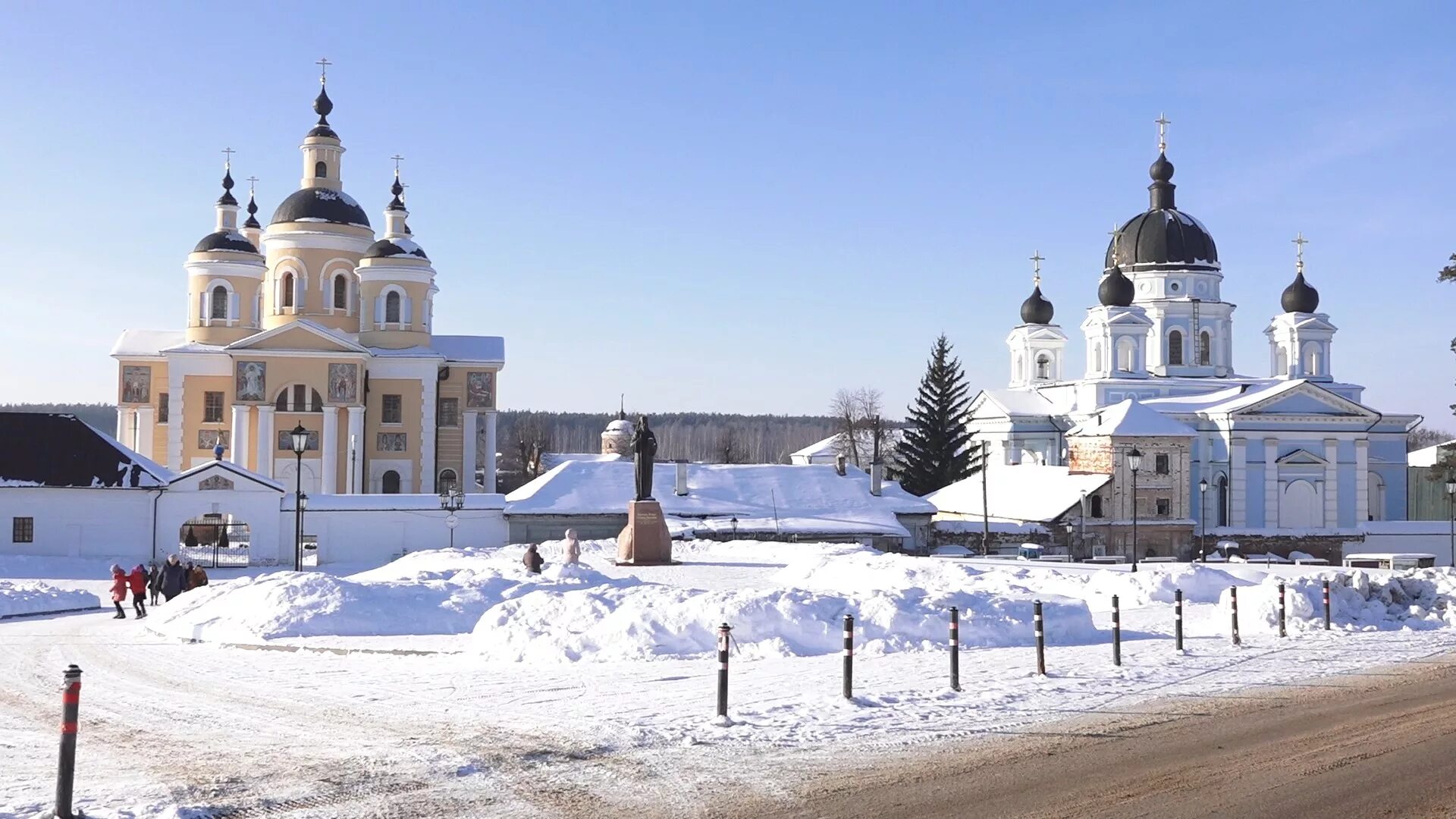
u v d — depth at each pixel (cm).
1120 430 8706
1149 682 2039
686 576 4875
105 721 1717
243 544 7712
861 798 1297
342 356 9200
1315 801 1302
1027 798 1302
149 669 2295
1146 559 8025
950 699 1856
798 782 1359
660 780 1364
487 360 10375
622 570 5203
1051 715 1747
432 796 1286
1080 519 8406
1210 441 9712
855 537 7388
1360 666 2258
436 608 3123
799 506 7744
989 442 11862
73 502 6512
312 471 9175
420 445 9762
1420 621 2959
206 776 1362
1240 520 9438
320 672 2233
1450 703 1870
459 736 1588
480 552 5972
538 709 1784
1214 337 11056
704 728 1628
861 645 2509
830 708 1772
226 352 9231
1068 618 2755
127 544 6556
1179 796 1313
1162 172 11206
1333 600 2977
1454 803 1297
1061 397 11394
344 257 10112
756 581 4600
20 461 6538
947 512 9375
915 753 1502
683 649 2433
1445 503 11131
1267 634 2780
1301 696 1925
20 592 4094
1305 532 8994
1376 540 9062
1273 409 9550
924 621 2584
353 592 3088
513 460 18812
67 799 1176
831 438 16538
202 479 6650
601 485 7600
